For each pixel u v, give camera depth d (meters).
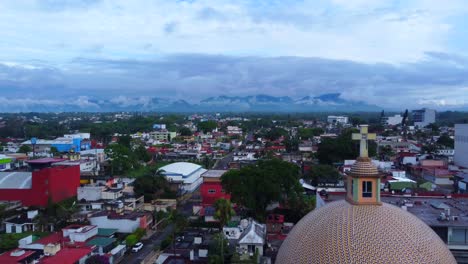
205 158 184.38
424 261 28.00
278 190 84.81
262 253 64.00
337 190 95.31
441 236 54.97
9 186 102.88
